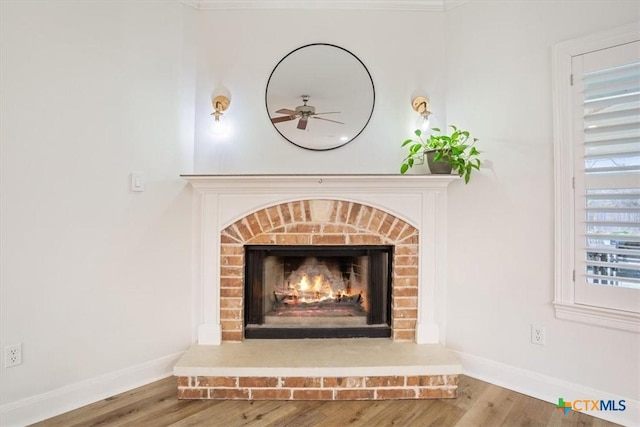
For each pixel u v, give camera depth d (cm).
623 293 182
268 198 234
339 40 253
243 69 250
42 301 187
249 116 250
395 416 187
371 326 247
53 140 188
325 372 201
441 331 245
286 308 261
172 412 190
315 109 252
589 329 192
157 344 229
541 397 206
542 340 207
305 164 252
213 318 236
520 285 215
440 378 204
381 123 253
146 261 224
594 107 189
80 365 199
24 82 179
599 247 190
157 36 229
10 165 176
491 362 226
